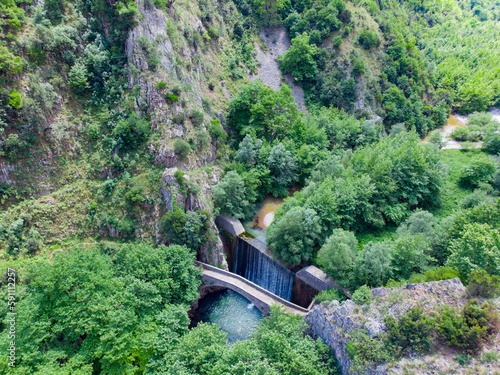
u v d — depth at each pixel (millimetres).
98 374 49438
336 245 61625
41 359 46688
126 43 85125
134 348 48625
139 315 54062
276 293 76438
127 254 62031
